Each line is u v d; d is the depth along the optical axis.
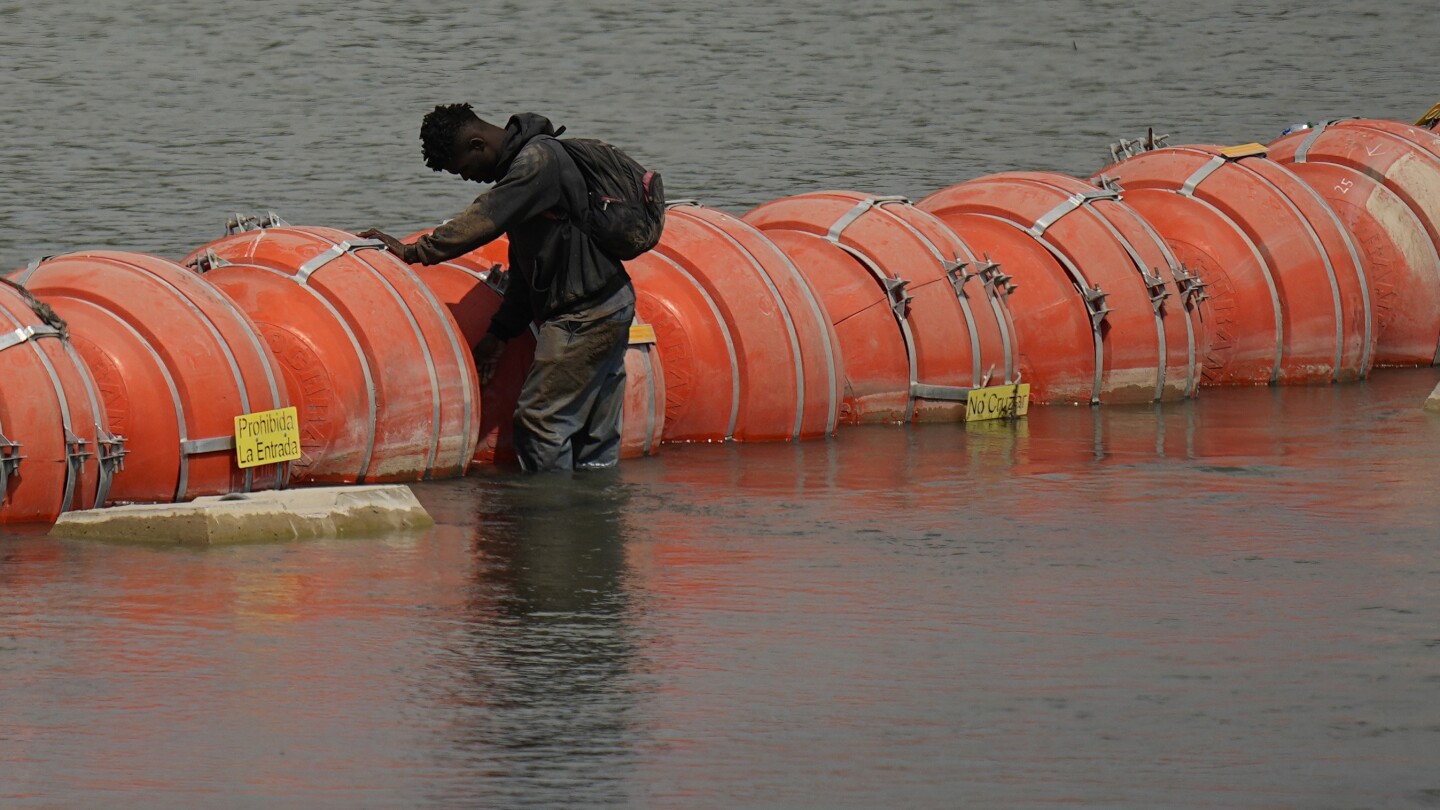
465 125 41.78
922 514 38.84
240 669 28.69
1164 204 56.53
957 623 31.34
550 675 28.67
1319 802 24.53
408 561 34.75
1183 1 148.25
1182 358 53.00
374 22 128.88
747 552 35.69
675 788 24.73
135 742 25.91
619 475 42.47
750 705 27.56
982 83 115.44
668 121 100.50
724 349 46.09
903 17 137.25
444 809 24.02
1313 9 146.62
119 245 69.94
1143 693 28.19
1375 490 41.12
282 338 40.56
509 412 43.81
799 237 49.97
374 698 27.61
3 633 30.08
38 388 36.62
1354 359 56.66
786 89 111.38
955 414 49.44
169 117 98.75
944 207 53.62
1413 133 61.44
